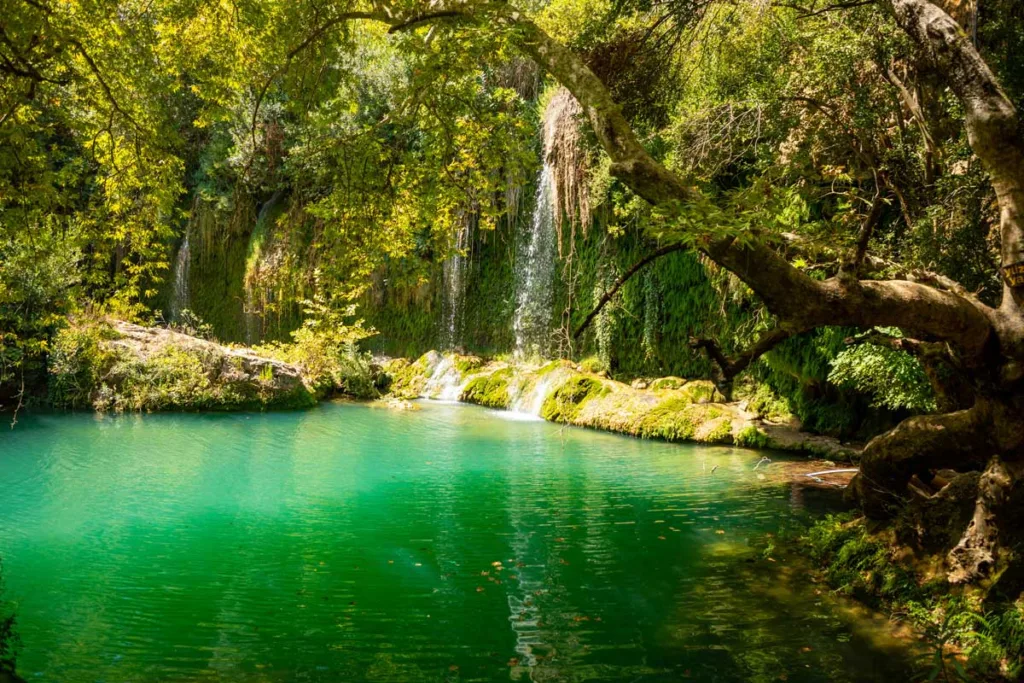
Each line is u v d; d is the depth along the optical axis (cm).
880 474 605
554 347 1761
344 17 663
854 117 791
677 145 1059
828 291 393
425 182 844
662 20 782
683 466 1072
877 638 492
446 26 632
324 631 499
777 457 1136
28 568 613
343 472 1020
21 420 1344
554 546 694
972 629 473
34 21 574
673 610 541
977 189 632
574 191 1534
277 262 2194
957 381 586
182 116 2280
